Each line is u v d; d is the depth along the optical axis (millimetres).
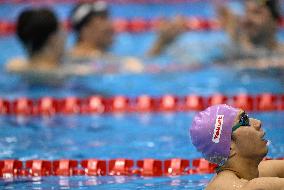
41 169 16328
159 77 27203
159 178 15680
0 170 16266
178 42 30766
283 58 27859
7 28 34938
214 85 25516
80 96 24516
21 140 19469
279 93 23828
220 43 29891
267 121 21016
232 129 12547
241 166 12516
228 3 37438
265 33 27750
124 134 20000
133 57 30109
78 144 18891
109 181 15422
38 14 27500
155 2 39688
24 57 30219
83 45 29672
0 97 24484
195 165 16375
